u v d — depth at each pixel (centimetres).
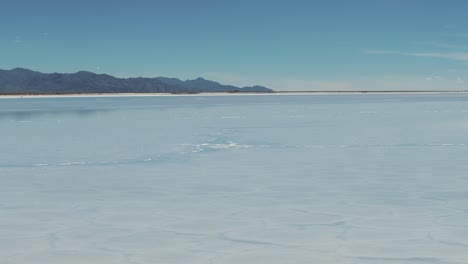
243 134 1486
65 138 1402
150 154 1067
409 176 779
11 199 634
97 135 1480
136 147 1186
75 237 466
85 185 725
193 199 628
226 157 1019
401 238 454
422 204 589
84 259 404
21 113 2852
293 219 526
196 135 1463
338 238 456
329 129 1638
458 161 930
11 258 407
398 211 556
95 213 559
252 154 1061
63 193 669
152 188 700
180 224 510
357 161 944
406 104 3975
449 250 418
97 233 479
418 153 1050
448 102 4425
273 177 782
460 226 493
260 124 1869
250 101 5509
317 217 534
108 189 695
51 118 2369
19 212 566
